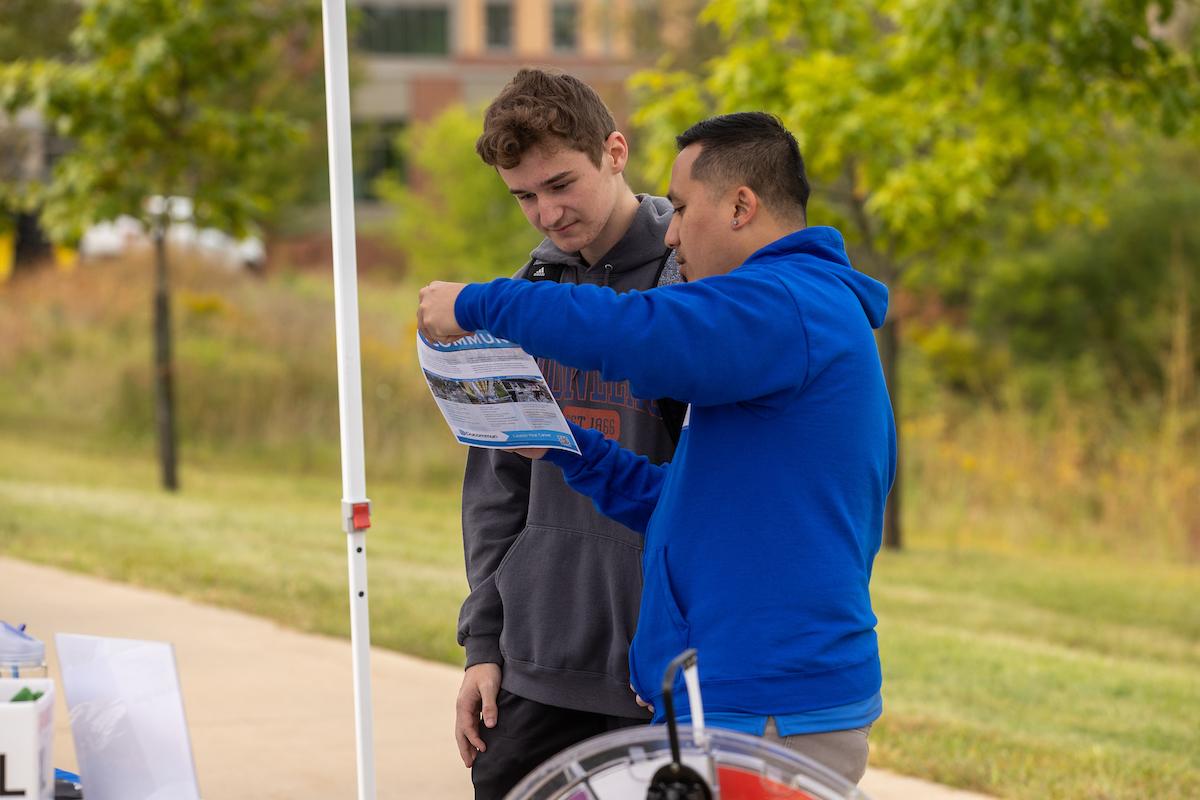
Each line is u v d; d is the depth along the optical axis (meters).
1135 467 17.45
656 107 13.73
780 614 2.87
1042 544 16.31
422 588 10.65
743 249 3.10
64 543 11.72
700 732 2.66
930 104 13.32
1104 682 8.98
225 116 15.23
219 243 27.75
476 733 3.90
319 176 38.00
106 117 14.64
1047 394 25.00
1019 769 6.56
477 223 33.88
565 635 3.71
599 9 36.28
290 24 15.27
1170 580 13.98
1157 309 25.78
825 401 2.89
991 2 10.95
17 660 3.19
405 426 18.95
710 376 2.78
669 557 2.99
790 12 13.27
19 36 24.11
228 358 21.17
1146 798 6.16
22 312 23.42
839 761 2.94
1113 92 11.88
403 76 50.72
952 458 17.78
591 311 2.79
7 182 16.00
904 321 27.47
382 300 26.38
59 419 20.53
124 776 3.20
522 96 3.50
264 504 15.34
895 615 11.19
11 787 2.77
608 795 2.73
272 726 6.95
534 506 3.78
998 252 27.34
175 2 14.57
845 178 15.52
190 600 9.83
